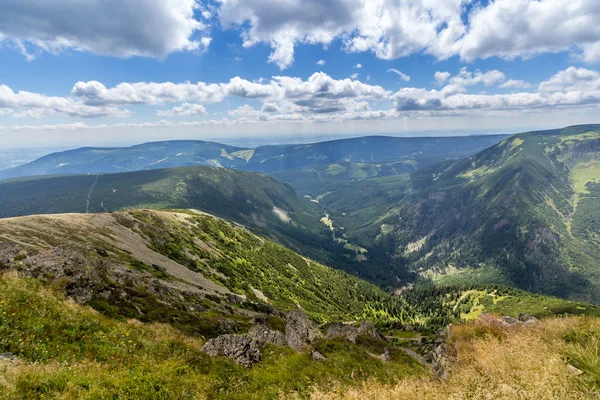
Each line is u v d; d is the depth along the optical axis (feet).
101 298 110.73
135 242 375.45
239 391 55.98
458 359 41.86
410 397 33.91
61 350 54.95
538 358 32.04
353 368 78.38
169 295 192.03
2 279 74.13
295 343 99.35
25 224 279.49
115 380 43.70
